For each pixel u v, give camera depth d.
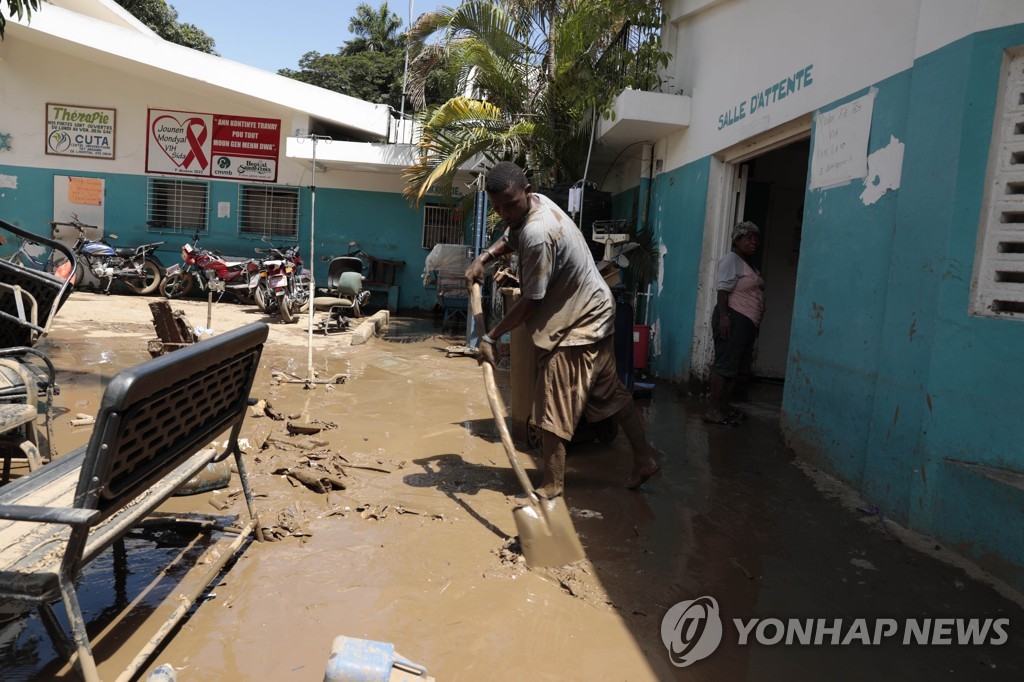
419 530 3.32
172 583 2.70
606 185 11.27
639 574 3.01
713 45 6.97
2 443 3.14
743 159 6.52
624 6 8.33
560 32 9.21
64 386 5.68
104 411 1.78
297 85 13.03
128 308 11.35
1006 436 3.16
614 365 3.84
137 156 14.20
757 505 3.88
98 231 14.36
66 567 1.79
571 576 2.93
